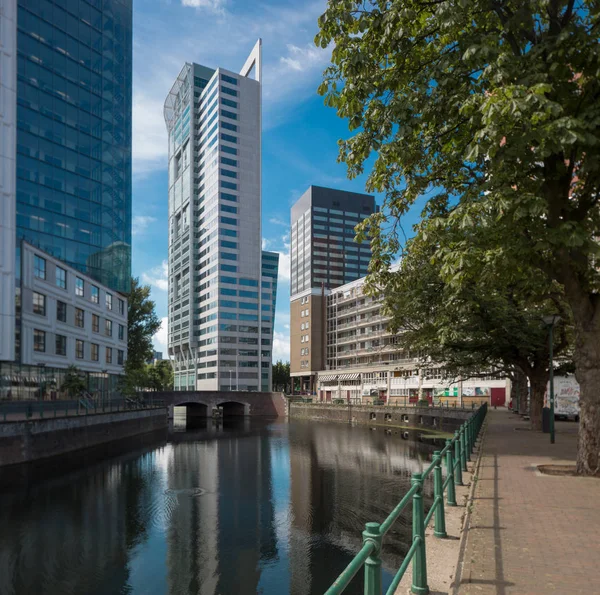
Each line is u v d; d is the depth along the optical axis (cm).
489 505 916
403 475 2969
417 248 1349
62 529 1955
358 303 9894
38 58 5572
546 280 1374
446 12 983
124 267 6600
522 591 514
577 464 1239
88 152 6072
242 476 2995
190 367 13688
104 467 3234
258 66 13612
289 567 1590
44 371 4566
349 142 1277
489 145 903
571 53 991
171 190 15838
